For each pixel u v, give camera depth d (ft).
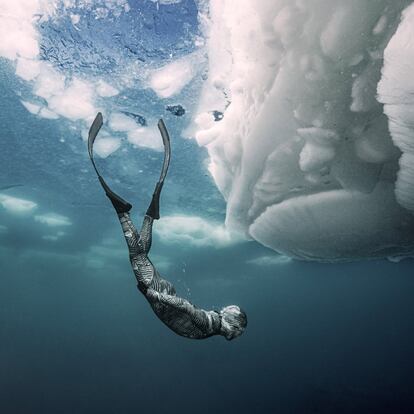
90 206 53.42
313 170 22.67
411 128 16.58
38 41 24.84
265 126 21.85
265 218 30.76
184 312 9.21
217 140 28.50
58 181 45.42
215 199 45.27
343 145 20.40
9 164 41.88
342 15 14.79
